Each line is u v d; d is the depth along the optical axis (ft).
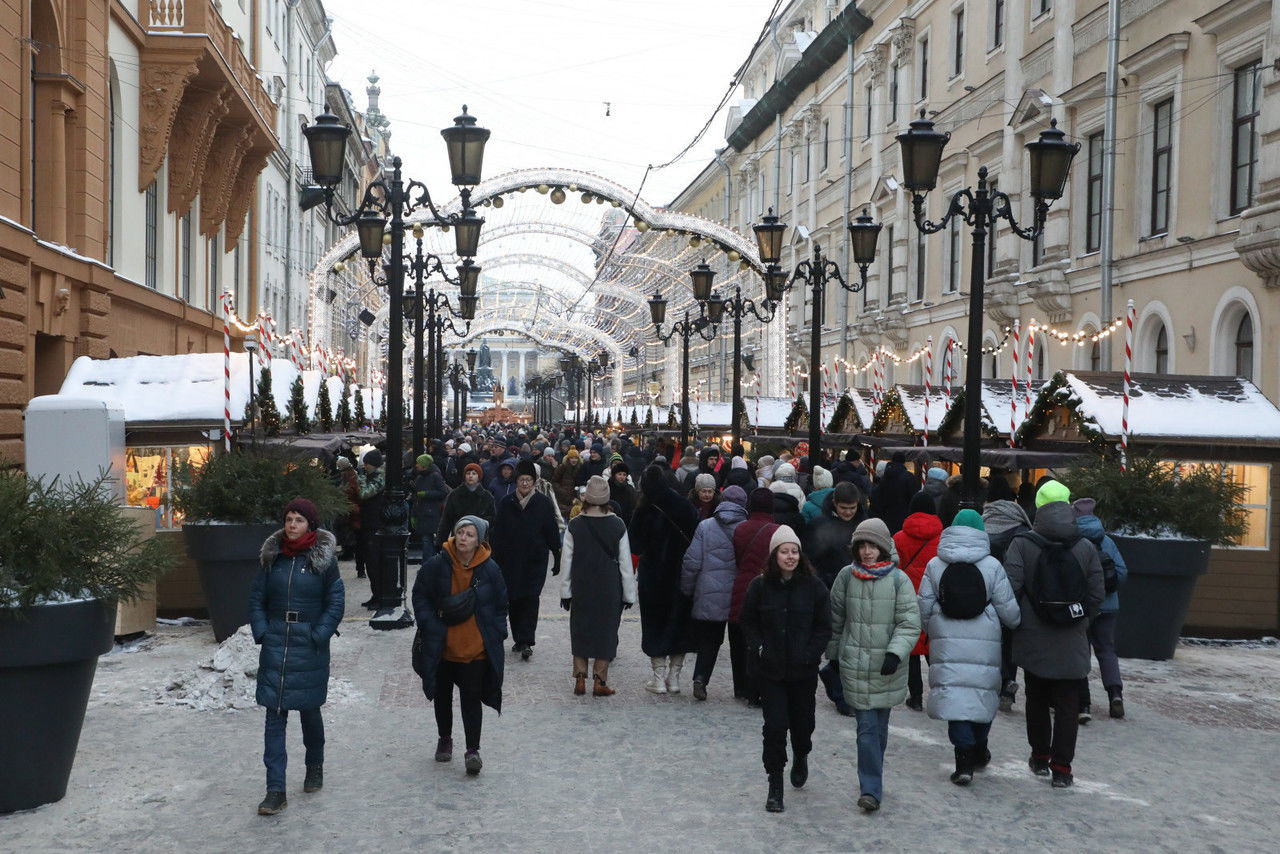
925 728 32.14
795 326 179.42
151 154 83.46
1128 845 22.97
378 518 51.37
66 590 24.12
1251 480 46.98
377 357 200.23
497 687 27.35
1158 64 79.82
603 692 35.86
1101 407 48.26
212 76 87.56
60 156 68.08
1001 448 58.29
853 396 86.94
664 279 180.96
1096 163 89.92
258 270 129.80
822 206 167.53
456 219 54.70
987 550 26.37
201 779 26.63
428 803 25.14
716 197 238.27
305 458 45.98
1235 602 46.47
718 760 28.71
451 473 82.33
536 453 82.07
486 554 27.48
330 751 29.12
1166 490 42.37
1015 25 102.99
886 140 139.33
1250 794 26.27
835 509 36.35
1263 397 49.80
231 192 110.32
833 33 153.79
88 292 70.85
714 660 35.50
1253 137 70.23
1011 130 102.89
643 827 23.77
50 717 24.34
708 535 35.12
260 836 23.02
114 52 76.95
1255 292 68.33
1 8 58.18
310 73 180.04
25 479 25.31
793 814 24.66
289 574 24.73
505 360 558.56
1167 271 78.38
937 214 123.34
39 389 69.00
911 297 132.67
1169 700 35.65
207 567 42.83
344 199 220.23
